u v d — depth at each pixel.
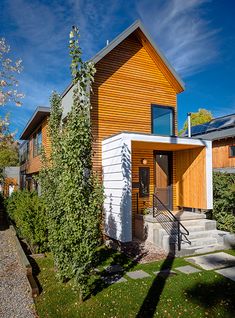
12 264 7.63
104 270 7.01
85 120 5.38
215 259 7.81
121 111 11.43
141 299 5.31
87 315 4.77
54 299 5.39
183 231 9.56
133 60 11.95
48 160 9.16
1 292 5.74
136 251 8.69
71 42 5.28
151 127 12.09
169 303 5.14
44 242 8.60
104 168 10.35
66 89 11.69
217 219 11.16
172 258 7.98
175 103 12.90
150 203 11.75
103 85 11.14
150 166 12.00
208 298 5.33
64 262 6.01
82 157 5.39
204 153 10.91
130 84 11.77
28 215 8.68
